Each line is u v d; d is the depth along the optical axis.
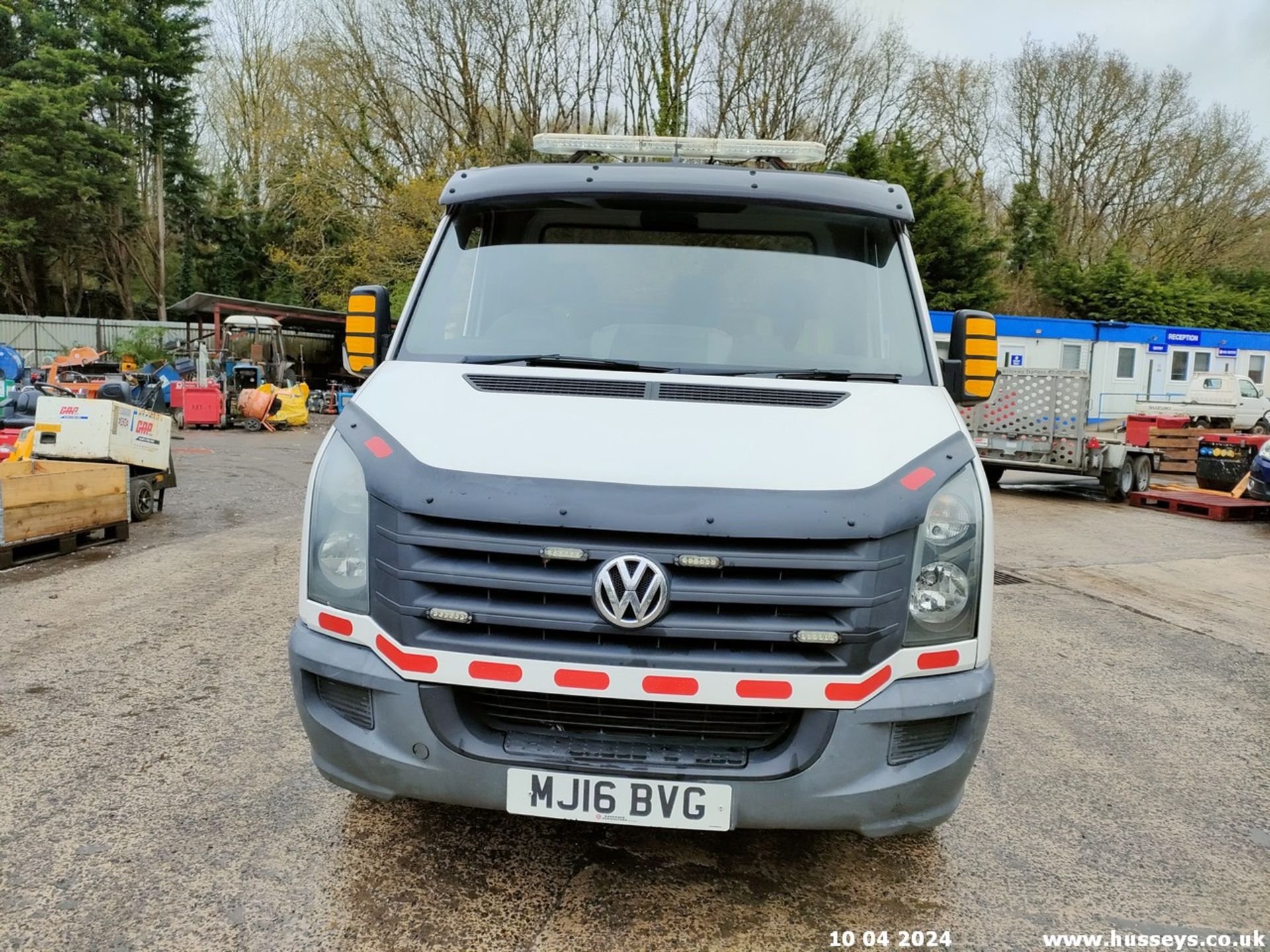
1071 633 6.29
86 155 35.75
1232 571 8.82
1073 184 46.00
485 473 2.45
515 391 2.88
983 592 2.57
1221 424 25.45
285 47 38.84
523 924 2.67
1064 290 39.22
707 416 2.72
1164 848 3.33
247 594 6.35
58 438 8.63
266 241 38.88
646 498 2.37
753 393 2.92
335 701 2.61
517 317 3.40
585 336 3.33
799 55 32.88
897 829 2.50
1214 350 28.70
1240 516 12.83
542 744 2.46
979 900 2.93
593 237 3.62
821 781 2.39
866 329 3.39
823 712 2.38
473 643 2.39
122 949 2.49
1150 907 2.94
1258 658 5.87
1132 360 27.42
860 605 2.36
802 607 2.36
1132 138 44.97
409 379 3.02
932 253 29.00
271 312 26.28
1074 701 4.93
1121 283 38.25
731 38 32.34
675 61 31.53
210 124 44.16
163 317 41.00
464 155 29.47
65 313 40.34
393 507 2.45
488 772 2.43
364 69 30.77
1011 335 26.20
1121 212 45.62
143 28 39.06
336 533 2.57
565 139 4.36
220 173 44.56
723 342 3.31
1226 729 4.60
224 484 11.94
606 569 2.30
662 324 3.36
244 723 4.07
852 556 2.37
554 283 3.49
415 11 30.20
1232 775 4.03
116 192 36.59
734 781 2.39
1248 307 39.19
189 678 4.63
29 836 3.06
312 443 18.33
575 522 2.34
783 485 2.42
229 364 22.42
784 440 2.61
